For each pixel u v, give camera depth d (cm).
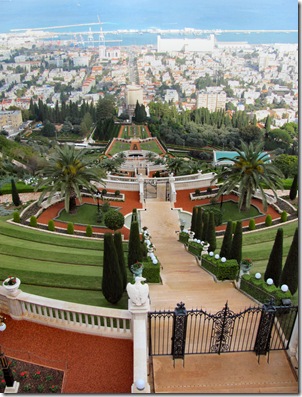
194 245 2706
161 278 2138
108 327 1534
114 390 1278
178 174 5466
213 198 3938
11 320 1606
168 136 11150
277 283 1948
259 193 4144
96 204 4041
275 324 1446
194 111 13512
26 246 2809
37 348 1463
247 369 1301
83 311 1504
